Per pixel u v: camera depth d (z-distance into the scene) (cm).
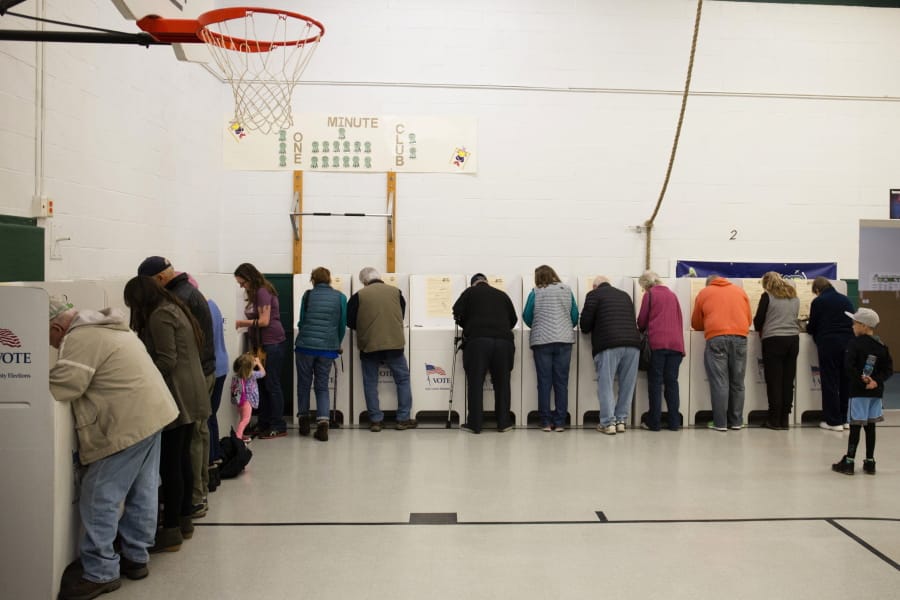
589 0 671
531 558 315
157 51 507
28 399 265
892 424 628
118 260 452
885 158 698
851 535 345
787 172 691
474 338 571
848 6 690
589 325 582
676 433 580
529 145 671
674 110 681
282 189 656
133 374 280
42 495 266
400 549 325
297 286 616
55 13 373
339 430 587
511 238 672
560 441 546
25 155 350
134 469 282
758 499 400
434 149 665
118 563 283
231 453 442
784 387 602
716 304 589
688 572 302
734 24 682
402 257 667
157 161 511
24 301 263
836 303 590
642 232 681
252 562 310
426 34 662
